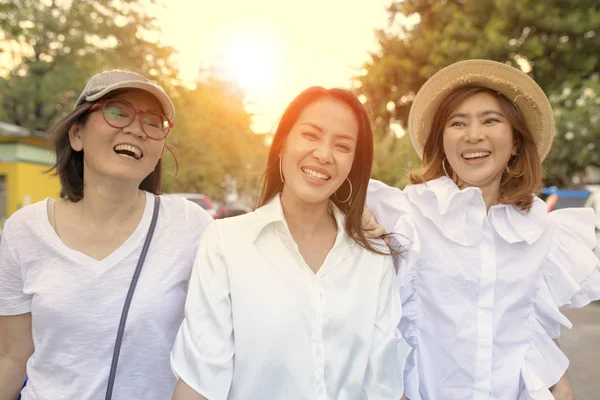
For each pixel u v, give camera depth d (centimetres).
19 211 183
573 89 1403
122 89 181
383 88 1403
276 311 161
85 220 184
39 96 1939
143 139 182
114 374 174
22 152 1722
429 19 1375
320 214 185
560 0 1242
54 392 174
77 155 190
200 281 166
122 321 173
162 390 183
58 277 173
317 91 179
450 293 204
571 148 1524
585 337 588
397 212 218
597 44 1267
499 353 203
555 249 207
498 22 1238
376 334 172
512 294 203
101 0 1894
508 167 221
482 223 204
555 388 207
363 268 177
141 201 191
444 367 204
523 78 210
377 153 1862
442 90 222
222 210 1378
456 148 212
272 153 186
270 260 168
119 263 178
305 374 160
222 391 155
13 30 1330
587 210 212
